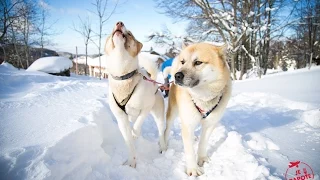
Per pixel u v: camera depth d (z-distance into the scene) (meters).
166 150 1.36
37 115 1.52
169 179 1.07
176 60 1.33
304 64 11.49
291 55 13.24
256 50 7.88
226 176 1.02
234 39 6.66
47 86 3.40
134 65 1.16
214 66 1.09
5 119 1.41
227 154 1.21
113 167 1.09
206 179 1.04
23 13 8.94
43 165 0.83
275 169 1.02
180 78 1.04
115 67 1.13
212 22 6.64
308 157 1.12
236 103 2.57
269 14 7.54
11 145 0.98
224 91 1.15
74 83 3.91
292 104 2.22
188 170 1.10
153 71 1.64
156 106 1.37
